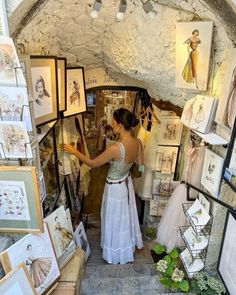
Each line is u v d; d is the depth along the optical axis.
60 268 1.69
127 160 2.46
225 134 1.61
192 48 1.67
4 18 1.10
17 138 1.28
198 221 1.88
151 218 3.36
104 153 2.40
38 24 1.56
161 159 3.09
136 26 1.84
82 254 1.87
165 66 2.00
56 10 1.58
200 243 1.91
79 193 3.16
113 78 3.01
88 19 1.89
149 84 2.66
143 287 2.10
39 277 1.44
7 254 1.29
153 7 1.60
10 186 1.32
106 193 2.61
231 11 1.26
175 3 1.54
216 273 1.92
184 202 2.55
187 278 2.10
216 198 1.70
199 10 1.50
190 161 2.39
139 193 3.42
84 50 2.42
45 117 1.71
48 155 2.03
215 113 1.68
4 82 1.18
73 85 2.29
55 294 1.53
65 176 2.59
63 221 1.81
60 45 2.18
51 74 1.70
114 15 1.84
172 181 3.17
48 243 1.51
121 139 2.45
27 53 1.56
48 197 2.03
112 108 5.11
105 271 2.46
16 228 1.42
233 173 1.42
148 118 3.15
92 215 3.86
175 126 2.96
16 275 1.18
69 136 2.62
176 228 2.60
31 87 1.39
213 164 1.71
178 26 1.63
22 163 1.39
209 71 1.75
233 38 1.44
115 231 2.62
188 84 1.83
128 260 2.72
